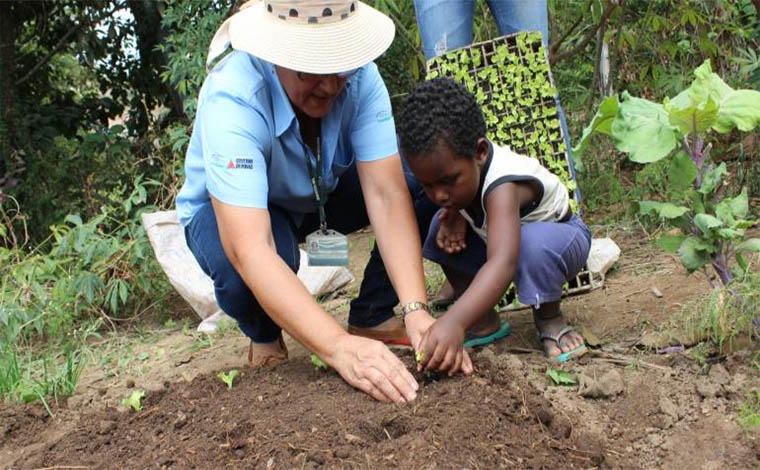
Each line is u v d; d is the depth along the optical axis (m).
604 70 6.79
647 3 6.66
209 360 3.92
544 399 2.79
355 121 3.14
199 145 3.19
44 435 3.14
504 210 2.94
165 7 8.56
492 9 4.12
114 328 4.79
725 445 2.59
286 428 2.60
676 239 3.20
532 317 3.88
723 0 6.18
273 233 3.27
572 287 3.83
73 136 9.43
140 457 2.64
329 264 3.30
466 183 2.90
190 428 2.75
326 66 2.63
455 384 2.76
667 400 2.83
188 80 6.52
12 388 3.57
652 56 6.73
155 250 4.86
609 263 4.32
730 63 6.30
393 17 6.04
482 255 3.38
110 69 9.59
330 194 3.50
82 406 3.41
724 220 3.10
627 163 6.43
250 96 2.86
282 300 2.75
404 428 2.54
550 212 3.25
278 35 2.65
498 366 3.01
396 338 3.61
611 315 3.76
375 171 3.13
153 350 4.32
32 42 9.79
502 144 3.97
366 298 3.59
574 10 6.54
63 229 5.51
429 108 2.82
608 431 2.74
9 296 4.80
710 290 3.82
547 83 3.94
